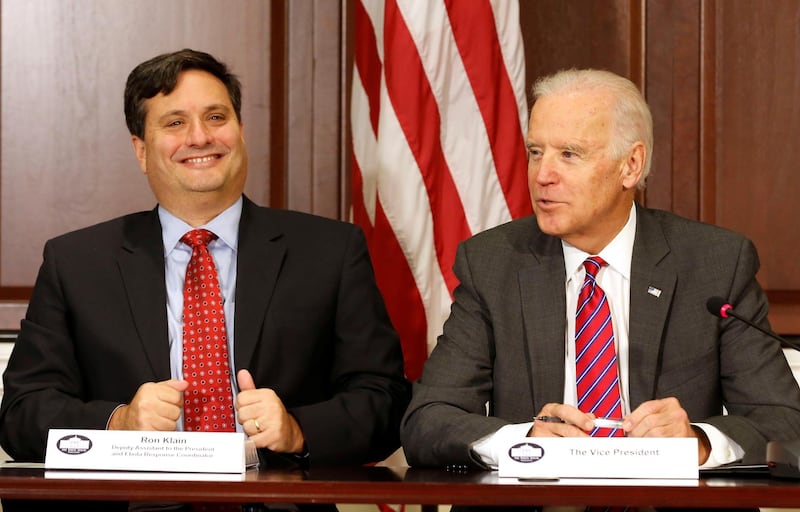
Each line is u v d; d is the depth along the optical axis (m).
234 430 5.64
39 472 4.11
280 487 3.71
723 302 4.83
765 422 5.01
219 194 5.91
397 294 7.20
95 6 8.06
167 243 5.98
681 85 8.23
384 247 7.23
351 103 7.83
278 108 8.11
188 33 8.09
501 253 5.73
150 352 5.69
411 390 6.06
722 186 8.20
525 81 8.05
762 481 3.97
